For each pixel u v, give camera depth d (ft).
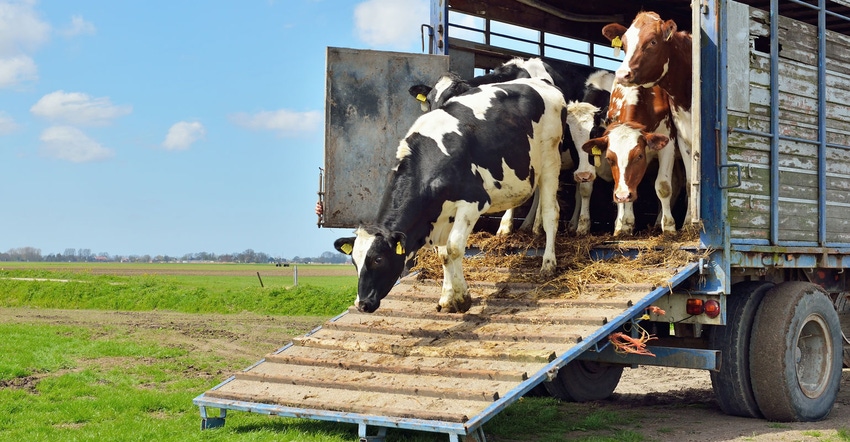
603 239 25.73
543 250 26.43
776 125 24.59
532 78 28.48
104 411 25.67
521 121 25.79
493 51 33.63
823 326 25.08
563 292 23.48
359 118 29.73
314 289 81.25
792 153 25.31
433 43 30.86
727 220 22.79
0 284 89.35
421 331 23.20
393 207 23.34
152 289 84.07
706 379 34.94
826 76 26.96
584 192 29.09
